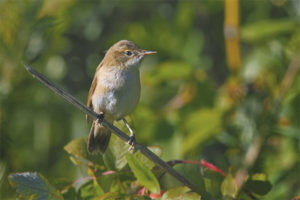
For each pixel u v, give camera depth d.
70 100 7.25
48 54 12.20
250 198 7.81
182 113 10.57
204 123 9.99
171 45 11.82
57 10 10.83
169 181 10.04
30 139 11.90
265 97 9.90
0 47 10.33
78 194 7.68
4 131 10.16
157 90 11.96
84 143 8.06
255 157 9.08
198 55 11.85
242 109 9.68
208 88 10.70
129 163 7.08
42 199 7.00
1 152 9.51
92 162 7.93
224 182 7.49
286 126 9.79
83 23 13.61
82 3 13.13
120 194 7.17
